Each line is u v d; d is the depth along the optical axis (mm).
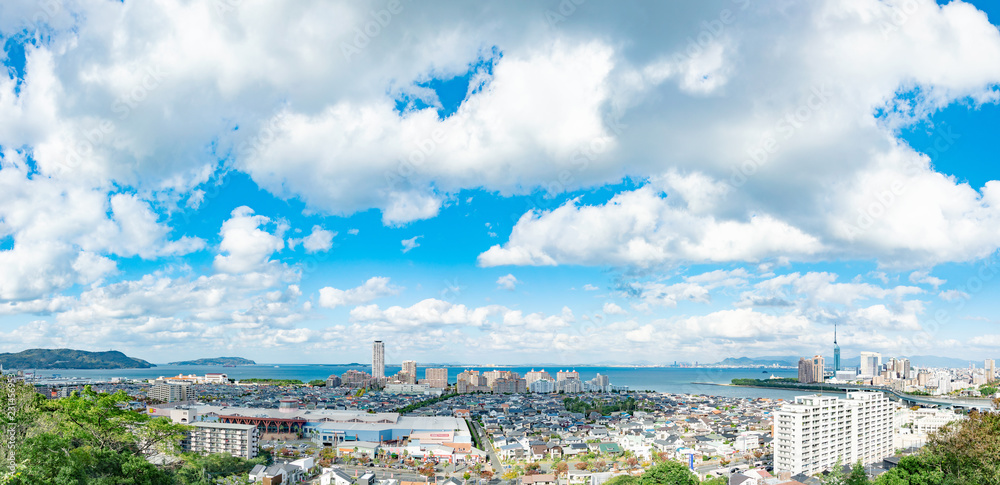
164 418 161250
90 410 147625
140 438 156125
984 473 132875
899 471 152875
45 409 154625
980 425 140750
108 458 121188
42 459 107875
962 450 139500
